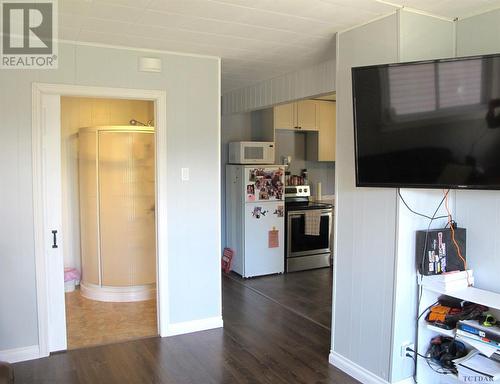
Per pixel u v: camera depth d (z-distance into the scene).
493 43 2.63
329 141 6.40
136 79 3.48
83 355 3.38
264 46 3.46
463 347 2.76
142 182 4.67
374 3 2.54
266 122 6.08
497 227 2.66
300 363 3.26
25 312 3.25
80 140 4.80
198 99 3.72
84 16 2.73
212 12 2.69
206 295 3.88
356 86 2.59
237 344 3.59
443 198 2.86
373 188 2.84
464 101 2.27
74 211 5.25
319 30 3.04
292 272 5.88
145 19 2.81
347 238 3.06
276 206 5.71
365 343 2.96
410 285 2.77
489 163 2.24
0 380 2.11
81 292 5.02
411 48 2.66
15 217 3.16
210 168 3.82
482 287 2.75
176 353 3.41
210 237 3.86
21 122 3.14
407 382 2.82
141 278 4.76
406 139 2.46
